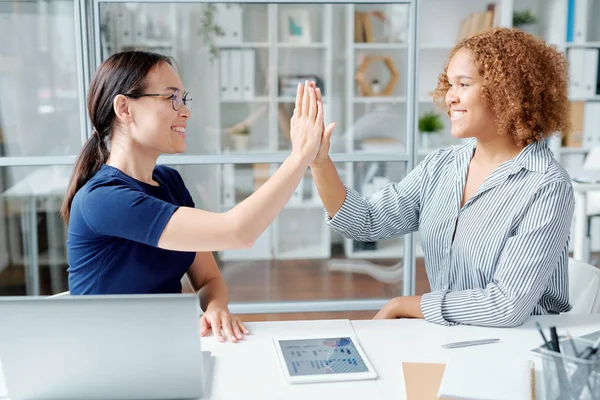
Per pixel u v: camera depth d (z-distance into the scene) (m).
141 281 1.46
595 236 4.68
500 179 1.52
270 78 3.21
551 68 1.51
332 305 3.37
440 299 1.47
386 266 3.42
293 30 3.17
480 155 1.61
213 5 3.11
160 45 3.12
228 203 3.31
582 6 4.35
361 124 3.26
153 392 1.10
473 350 1.28
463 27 4.47
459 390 1.08
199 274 1.71
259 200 1.29
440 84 1.70
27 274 3.28
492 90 1.48
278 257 3.41
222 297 1.59
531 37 1.52
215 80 3.18
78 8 2.96
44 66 3.06
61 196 3.21
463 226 1.57
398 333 1.40
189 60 3.15
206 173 3.27
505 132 1.51
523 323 1.45
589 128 4.45
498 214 1.51
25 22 3.02
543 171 1.48
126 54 1.45
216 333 1.40
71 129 3.12
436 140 4.45
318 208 3.39
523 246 1.44
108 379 1.09
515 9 4.63
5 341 1.05
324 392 1.12
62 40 3.05
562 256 1.56
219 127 3.22
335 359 1.25
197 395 1.11
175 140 1.47
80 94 3.05
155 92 1.42
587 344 1.10
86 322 1.05
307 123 1.35
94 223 1.35
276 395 1.11
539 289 1.43
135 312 1.05
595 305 1.61
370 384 1.15
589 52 4.38
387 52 3.20
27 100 3.09
